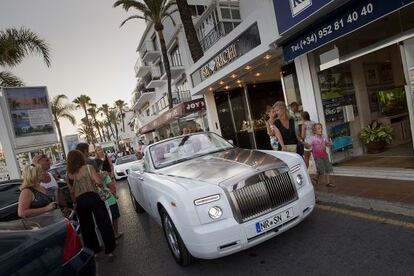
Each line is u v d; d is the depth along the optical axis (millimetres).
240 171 3635
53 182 6199
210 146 5418
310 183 3953
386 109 8312
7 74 14883
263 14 7492
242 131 12977
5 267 2049
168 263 4125
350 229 3896
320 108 7312
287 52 7020
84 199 4586
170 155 5246
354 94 7902
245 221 3344
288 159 3941
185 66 23984
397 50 8508
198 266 3811
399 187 4773
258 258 3670
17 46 13898
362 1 5086
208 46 21516
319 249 3553
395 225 3758
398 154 6914
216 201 3342
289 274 3186
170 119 16016
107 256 4926
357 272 2957
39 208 4172
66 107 34500
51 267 2260
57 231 2473
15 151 12227
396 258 3047
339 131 7566
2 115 12039
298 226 4316
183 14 13750
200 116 18000
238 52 9086
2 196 5270
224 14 19891
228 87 12633
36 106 13219
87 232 4758
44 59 14602
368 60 8141
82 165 4691
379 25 5836
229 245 3301
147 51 30266
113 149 53875
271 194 3516
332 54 6859
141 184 5207
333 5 5422
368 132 7688
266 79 12484
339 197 4922
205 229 3279
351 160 7426
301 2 5961
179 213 3457
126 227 6410
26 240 2264
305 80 7469
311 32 6230
